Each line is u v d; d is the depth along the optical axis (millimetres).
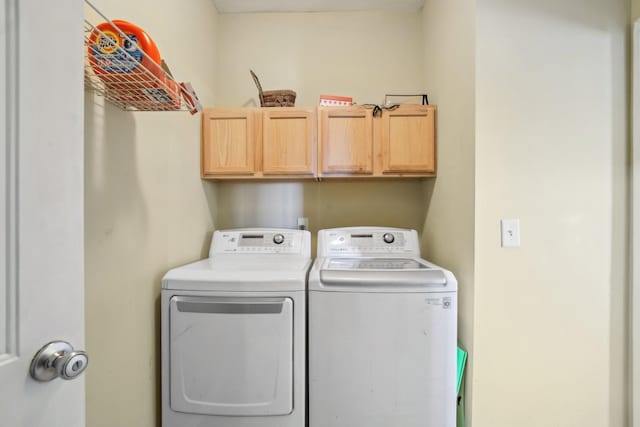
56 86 506
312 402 1092
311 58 1979
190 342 1091
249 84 1978
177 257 1349
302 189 1990
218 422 1097
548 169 1136
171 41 1274
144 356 1074
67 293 524
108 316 894
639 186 1107
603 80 1132
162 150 1211
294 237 1622
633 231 1122
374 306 1076
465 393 1181
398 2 1896
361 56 1972
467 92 1203
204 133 1644
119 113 941
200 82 1631
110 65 729
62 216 518
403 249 1600
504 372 1134
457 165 1312
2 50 438
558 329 1137
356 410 1077
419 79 1952
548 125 1132
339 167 1639
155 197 1156
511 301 1136
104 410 876
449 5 1417
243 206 1988
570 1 1131
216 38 1925
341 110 1641
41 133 485
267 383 1079
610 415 1134
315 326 1092
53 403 506
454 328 1077
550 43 1131
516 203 1135
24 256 464
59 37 510
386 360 1074
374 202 1981
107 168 888
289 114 1644
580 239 1138
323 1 1883
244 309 1077
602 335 1137
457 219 1311
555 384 1135
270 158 1645
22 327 460
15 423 451
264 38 1980
